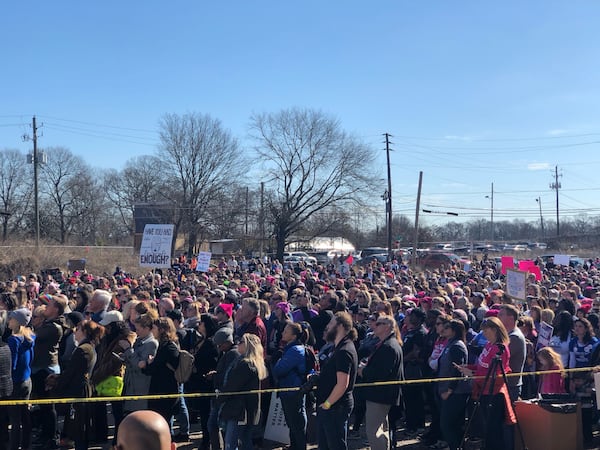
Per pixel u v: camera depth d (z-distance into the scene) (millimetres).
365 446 8148
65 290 15945
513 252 67250
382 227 70625
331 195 51906
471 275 23188
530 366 8836
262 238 53438
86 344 7000
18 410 7078
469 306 10906
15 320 7121
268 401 7891
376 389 6719
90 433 7141
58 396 6867
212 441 7219
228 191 56750
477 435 6984
